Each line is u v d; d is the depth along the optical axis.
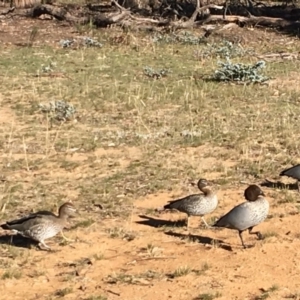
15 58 23.81
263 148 13.54
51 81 20.08
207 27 28.84
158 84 19.53
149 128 15.13
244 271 8.48
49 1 35.56
